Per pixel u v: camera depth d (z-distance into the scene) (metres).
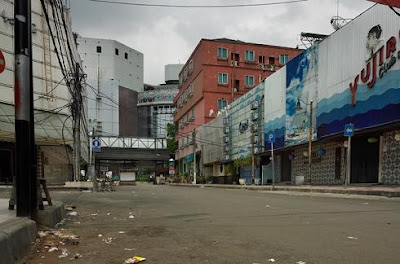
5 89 19.38
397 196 13.70
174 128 66.00
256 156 32.22
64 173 25.77
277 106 28.83
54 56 22.00
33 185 6.31
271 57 47.72
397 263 4.27
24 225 5.03
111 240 5.73
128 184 53.78
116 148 63.06
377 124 17.70
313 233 6.17
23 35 5.82
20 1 5.84
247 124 34.22
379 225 6.92
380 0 14.30
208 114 45.50
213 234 6.19
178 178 56.19
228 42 46.62
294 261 4.41
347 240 5.55
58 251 4.94
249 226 7.00
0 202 8.39
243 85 46.25
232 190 25.00
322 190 18.17
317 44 23.34
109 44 78.88
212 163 44.66
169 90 85.31
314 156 25.05
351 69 19.84
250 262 4.40
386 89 17.16
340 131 20.59
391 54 16.95
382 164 18.61
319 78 23.00
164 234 6.23
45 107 21.34
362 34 19.06
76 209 10.50
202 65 45.66
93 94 72.25
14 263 4.22
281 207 10.48
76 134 21.36
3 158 22.17
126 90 81.69
